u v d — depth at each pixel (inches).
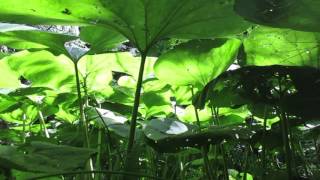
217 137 35.0
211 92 40.8
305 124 40.8
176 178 55.8
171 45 52.4
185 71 46.3
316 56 44.6
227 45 44.2
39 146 30.1
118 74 82.7
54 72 55.6
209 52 44.2
